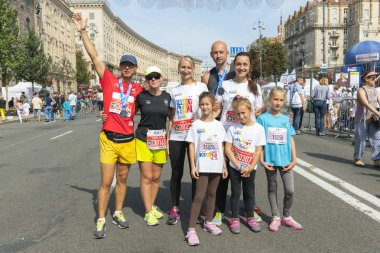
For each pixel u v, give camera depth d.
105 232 4.14
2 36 27.06
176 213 4.42
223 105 4.44
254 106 4.42
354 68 12.59
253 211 4.19
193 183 4.41
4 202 5.35
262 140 4.07
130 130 4.26
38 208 5.04
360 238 3.82
